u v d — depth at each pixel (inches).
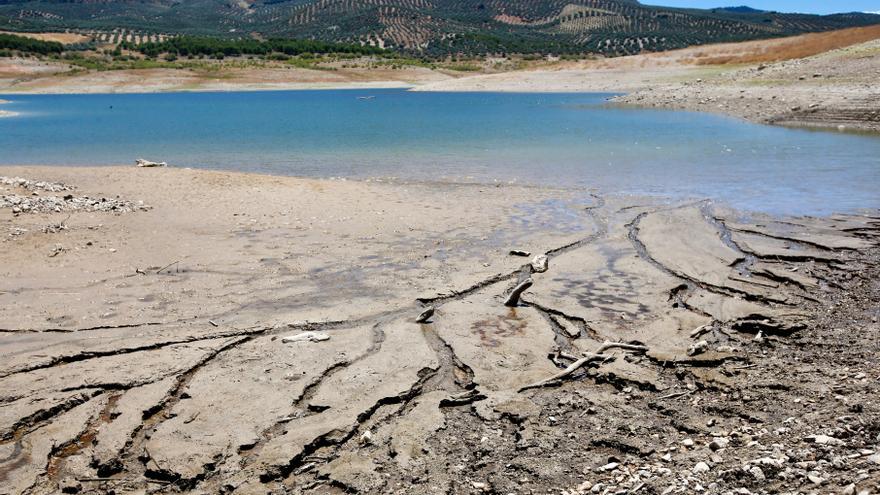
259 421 253.1
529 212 592.4
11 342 320.2
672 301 373.7
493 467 223.3
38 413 257.9
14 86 3538.4
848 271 413.4
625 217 568.1
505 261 449.4
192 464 227.0
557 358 305.0
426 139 1160.2
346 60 4884.4
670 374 288.0
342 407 262.7
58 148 1113.4
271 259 455.8
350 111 1946.4
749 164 816.9
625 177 757.9
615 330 334.3
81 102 2674.7
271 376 287.4
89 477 224.1
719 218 556.4
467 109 1934.1
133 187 699.4
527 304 371.9
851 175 724.7
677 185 703.1
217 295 386.3
